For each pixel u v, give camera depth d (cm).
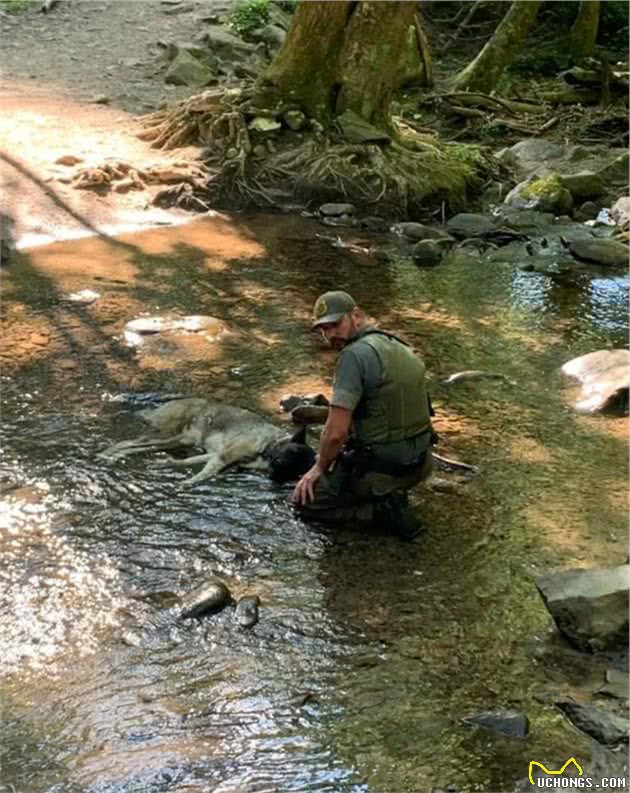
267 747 360
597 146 1341
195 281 834
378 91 1165
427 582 457
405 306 812
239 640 415
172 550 471
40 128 1134
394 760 356
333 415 465
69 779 342
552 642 421
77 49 1466
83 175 1010
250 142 1111
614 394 631
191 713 375
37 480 521
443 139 1349
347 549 478
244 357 685
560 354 723
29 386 623
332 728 370
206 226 995
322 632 421
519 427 605
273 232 995
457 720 376
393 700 385
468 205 1134
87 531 482
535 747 363
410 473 487
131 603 434
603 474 555
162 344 695
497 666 406
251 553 472
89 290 793
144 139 1147
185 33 1529
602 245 954
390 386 471
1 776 342
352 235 1007
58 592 439
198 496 514
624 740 365
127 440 565
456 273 907
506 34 1500
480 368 691
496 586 455
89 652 405
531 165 1262
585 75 1568
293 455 525
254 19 1543
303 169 1087
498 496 528
